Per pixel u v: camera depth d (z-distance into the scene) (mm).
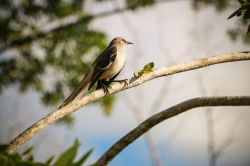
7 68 18750
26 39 18891
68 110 6215
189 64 6684
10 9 18453
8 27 18531
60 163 3883
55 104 18734
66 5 18547
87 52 18406
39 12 18547
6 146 3967
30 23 18703
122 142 6180
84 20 18641
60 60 18672
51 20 18719
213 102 6133
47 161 3986
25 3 18500
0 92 18594
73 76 18562
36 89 18828
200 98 6176
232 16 7039
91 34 18281
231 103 6078
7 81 18750
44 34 18734
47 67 18812
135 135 6199
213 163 13797
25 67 18922
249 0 6938
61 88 18609
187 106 6168
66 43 18641
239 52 6688
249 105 6062
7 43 18906
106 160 6180
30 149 4129
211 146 13914
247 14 7008
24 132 5812
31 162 3873
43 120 5938
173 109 6211
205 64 6637
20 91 18859
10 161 3852
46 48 18859
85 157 3906
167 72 6719
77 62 18500
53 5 18406
